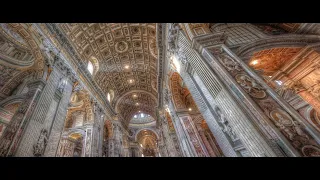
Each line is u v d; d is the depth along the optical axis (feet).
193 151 34.22
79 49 44.83
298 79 26.96
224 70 16.67
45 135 22.86
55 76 29.68
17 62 35.12
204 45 20.31
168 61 38.68
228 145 17.15
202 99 21.49
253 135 12.22
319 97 25.68
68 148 48.57
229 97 14.87
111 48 54.95
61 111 28.43
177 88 45.42
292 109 12.56
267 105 13.33
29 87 25.20
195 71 22.24
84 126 43.75
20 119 20.72
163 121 62.95
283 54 23.72
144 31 50.19
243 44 20.99
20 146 18.78
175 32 28.09
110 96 68.49
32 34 26.58
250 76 15.70
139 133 103.14
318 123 26.35
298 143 10.87
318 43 21.50
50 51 30.19
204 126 47.98
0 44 37.45
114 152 53.88
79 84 39.86
